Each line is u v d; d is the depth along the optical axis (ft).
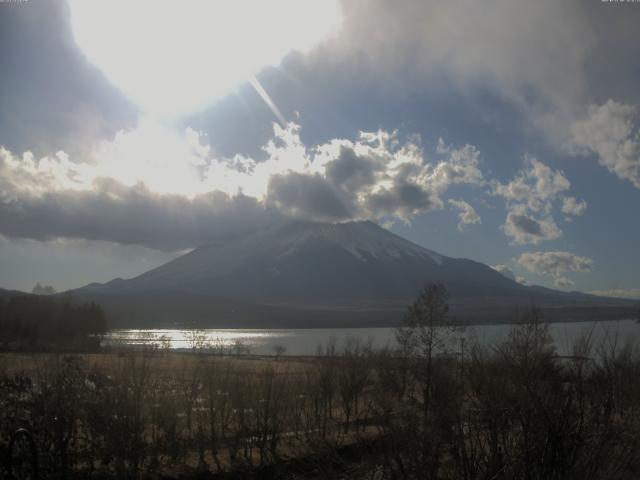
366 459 34.19
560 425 27.78
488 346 33.96
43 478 60.70
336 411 104.37
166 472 71.20
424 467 29.58
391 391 82.17
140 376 72.13
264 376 93.91
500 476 28.22
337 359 122.52
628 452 27.58
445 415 30.76
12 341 145.59
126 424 67.56
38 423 62.18
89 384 68.44
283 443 79.71
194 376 87.30
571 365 31.60
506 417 29.30
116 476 67.46
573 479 26.96
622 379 30.71
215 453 76.64
